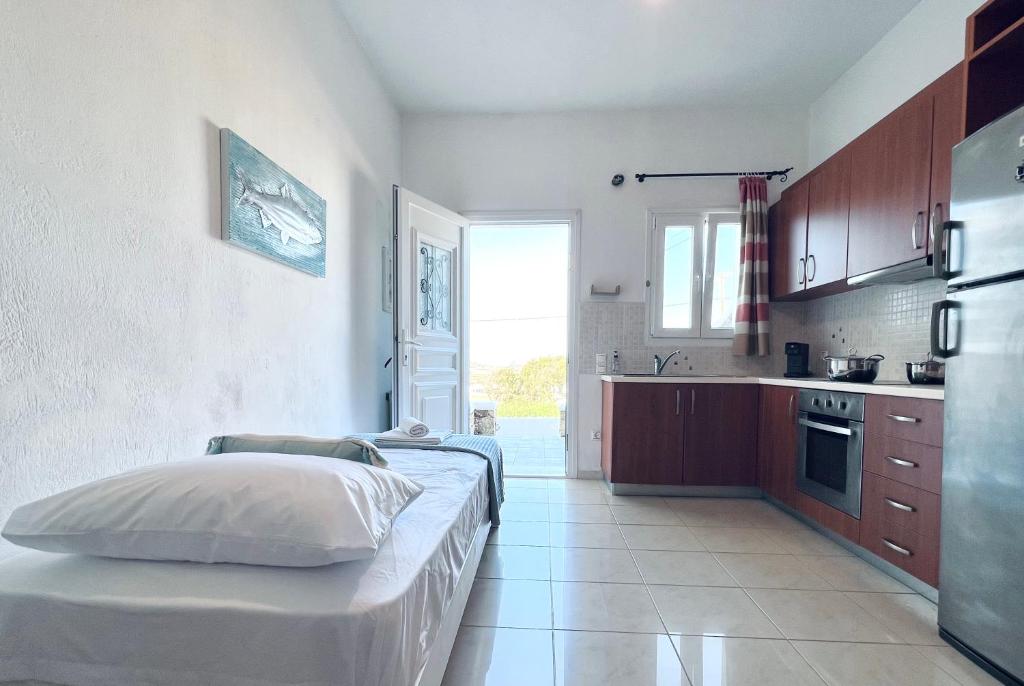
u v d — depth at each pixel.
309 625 0.77
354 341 2.91
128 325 1.28
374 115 3.23
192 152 1.52
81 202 1.14
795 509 2.75
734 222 3.69
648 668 1.42
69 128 1.11
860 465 2.18
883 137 2.36
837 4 2.57
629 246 3.77
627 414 3.28
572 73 3.26
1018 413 1.31
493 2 2.59
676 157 3.73
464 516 1.47
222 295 1.68
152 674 0.79
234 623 0.78
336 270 2.64
